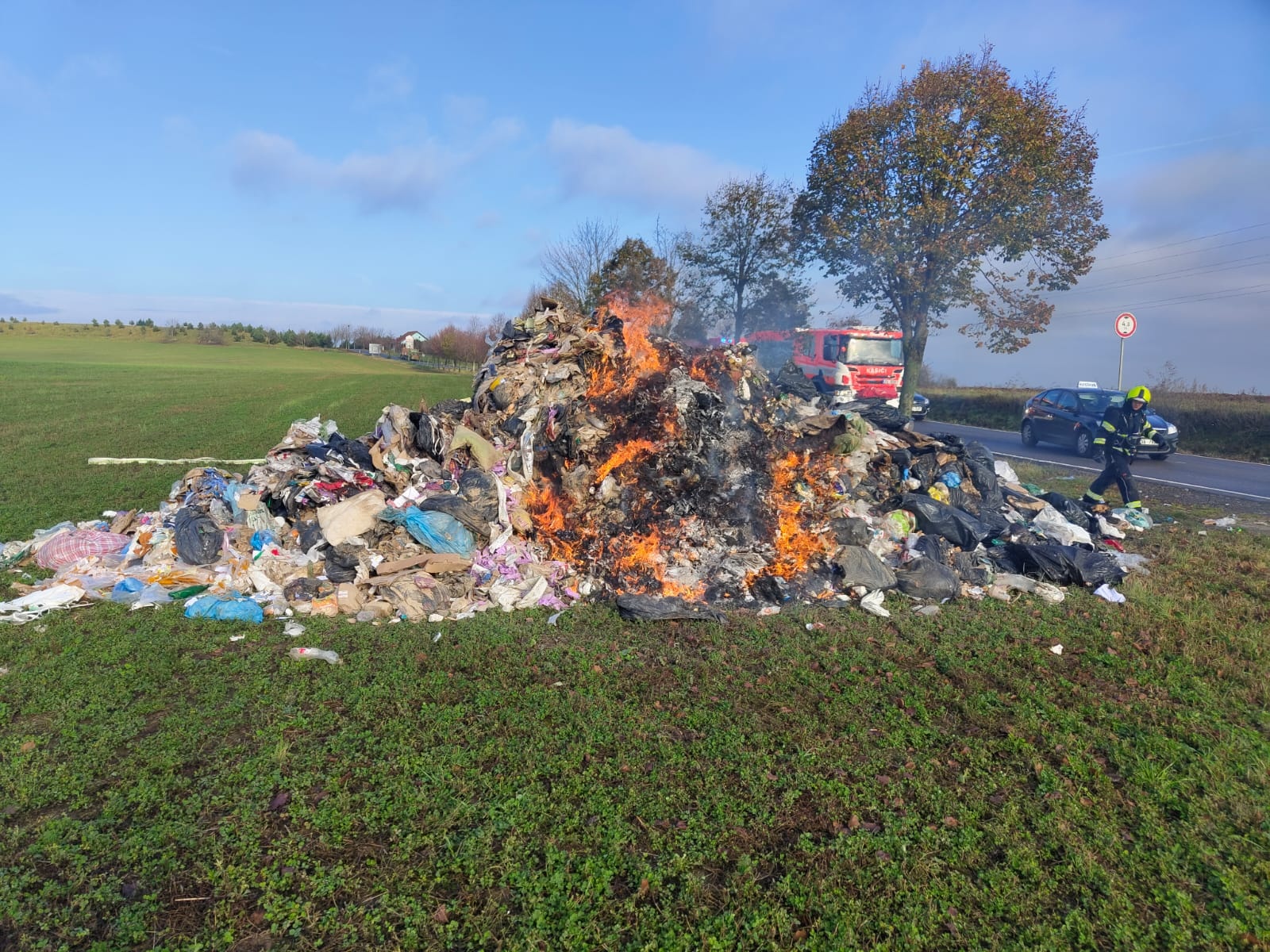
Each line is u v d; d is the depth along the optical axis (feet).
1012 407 93.81
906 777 13.58
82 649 18.70
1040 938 10.05
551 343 32.09
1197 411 68.69
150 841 11.76
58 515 33.30
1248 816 12.48
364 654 18.53
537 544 25.35
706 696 16.55
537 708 15.87
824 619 21.44
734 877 11.09
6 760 13.92
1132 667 18.37
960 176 65.16
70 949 9.88
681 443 24.62
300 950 9.81
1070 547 25.68
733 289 99.19
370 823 12.19
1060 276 72.69
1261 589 24.61
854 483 28.66
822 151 73.15
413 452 29.01
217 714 15.62
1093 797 13.02
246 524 25.44
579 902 10.58
